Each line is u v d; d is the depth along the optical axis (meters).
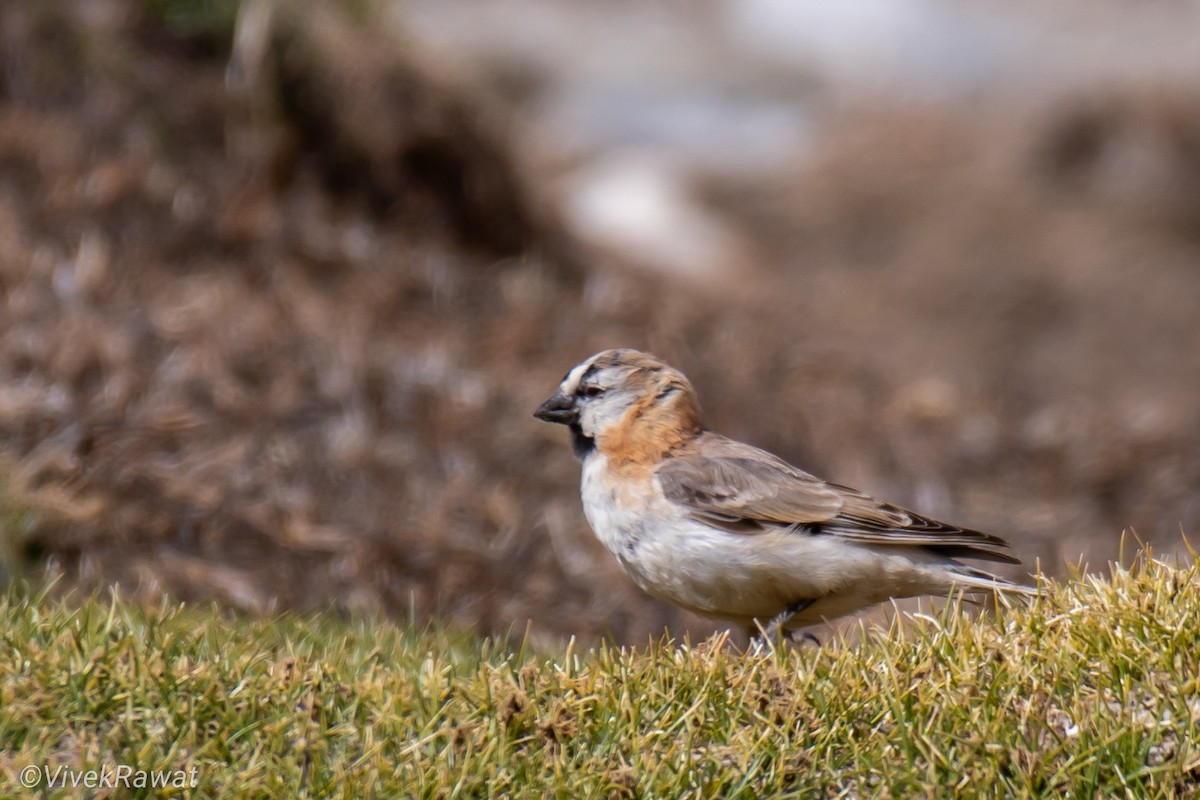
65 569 10.80
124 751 5.71
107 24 15.70
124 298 13.57
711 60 32.91
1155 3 35.81
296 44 16.25
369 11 17.11
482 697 6.07
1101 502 14.62
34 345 12.63
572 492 13.11
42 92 15.32
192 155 15.43
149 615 7.35
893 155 28.61
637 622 11.83
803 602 7.70
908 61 33.28
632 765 5.74
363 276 15.22
